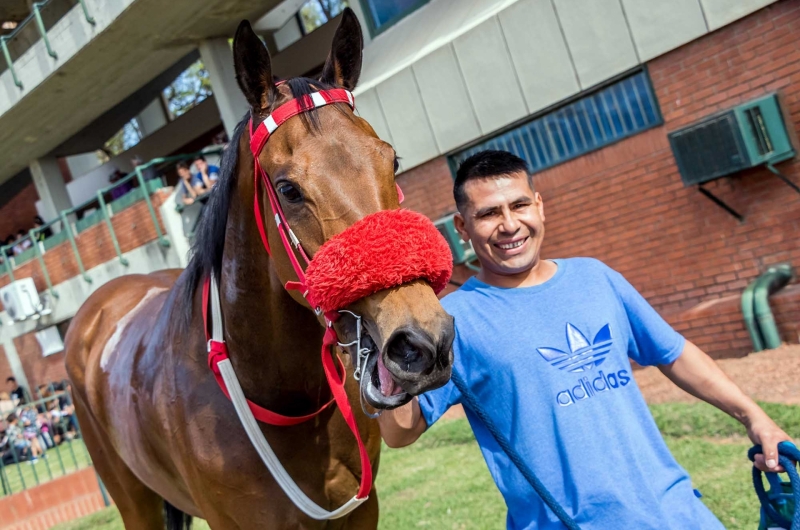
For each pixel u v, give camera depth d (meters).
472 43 6.38
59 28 9.23
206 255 2.01
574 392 1.70
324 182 1.50
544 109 6.15
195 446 1.99
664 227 5.74
